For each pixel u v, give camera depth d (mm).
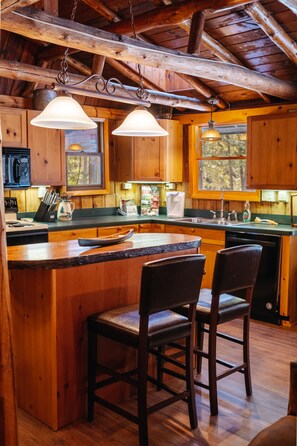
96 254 2674
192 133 5988
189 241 3213
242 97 5426
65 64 3064
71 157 5605
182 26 4160
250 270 2912
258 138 4988
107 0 4297
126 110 6059
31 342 2754
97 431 2619
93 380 2686
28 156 4664
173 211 5938
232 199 5621
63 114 2793
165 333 2473
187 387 2658
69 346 2682
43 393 2699
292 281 4547
